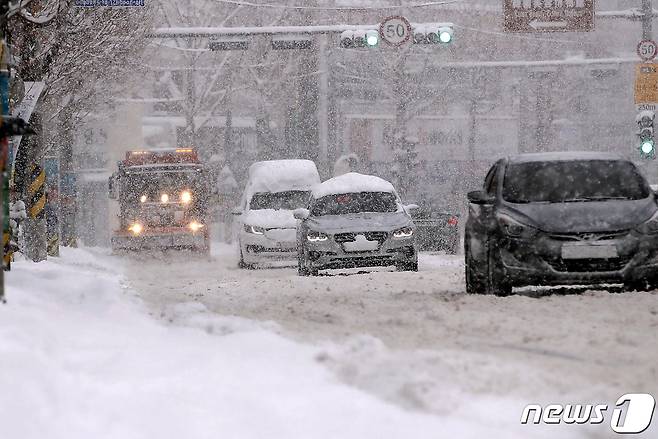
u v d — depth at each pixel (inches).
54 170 3277.6
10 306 970.1
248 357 820.6
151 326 1039.6
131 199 3368.6
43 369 660.1
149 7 3427.7
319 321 1191.6
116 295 1243.8
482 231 1493.6
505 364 824.3
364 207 2449.6
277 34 3850.9
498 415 663.1
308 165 3223.4
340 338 1013.2
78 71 2883.9
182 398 645.3
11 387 605.9
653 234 1428.4
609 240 1418.6
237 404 641.0
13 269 1504.7
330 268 2319.1
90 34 2795.3
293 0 6358.3
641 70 3838.6
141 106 6530.5
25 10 2065.7
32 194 2448.3
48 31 2468.0
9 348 692.7
